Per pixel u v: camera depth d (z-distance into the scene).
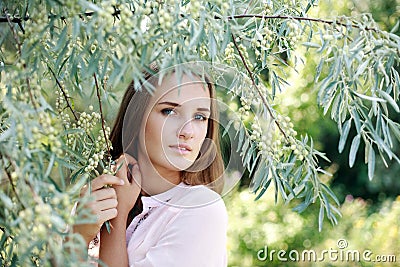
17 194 1.11
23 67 1.22
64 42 1.39
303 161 1.59
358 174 6.06
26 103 1.20
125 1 1.38
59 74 1.53
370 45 1.34
